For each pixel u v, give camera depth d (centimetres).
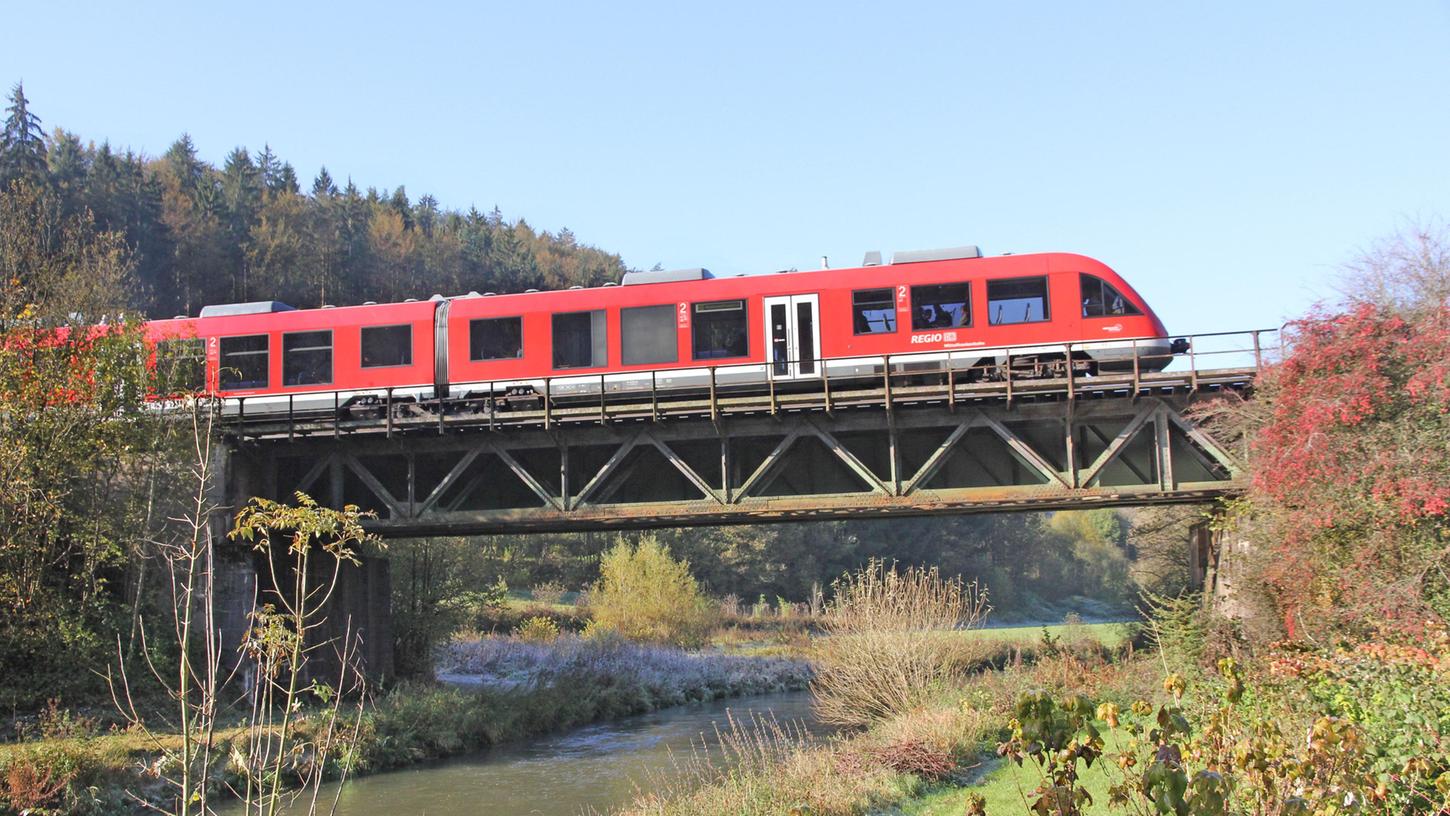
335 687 2811
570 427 2566
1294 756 798
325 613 2816
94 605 2489
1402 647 1357
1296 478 1947
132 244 8744
